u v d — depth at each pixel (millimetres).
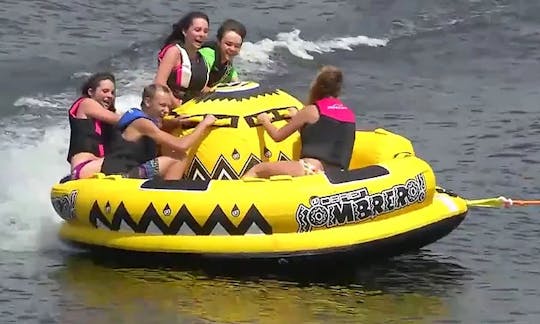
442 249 32125
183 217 28250
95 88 31984
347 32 61875
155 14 62719
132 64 52031
